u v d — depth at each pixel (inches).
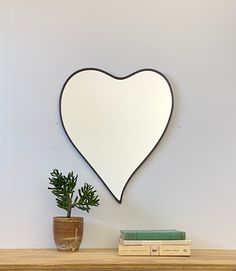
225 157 75.8
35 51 75.2
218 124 76.5
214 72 77.6
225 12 78.7
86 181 73.0
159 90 75.7
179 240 64.1
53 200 72.1
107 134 74.0
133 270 57.6
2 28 75.2
